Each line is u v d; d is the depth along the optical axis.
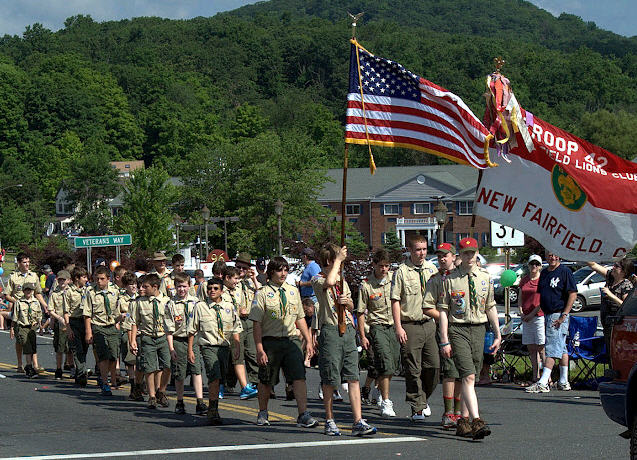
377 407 14.66
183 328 14.26
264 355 12.40
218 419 13.07
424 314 12.16
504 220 14.85
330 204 106.44
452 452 10.58
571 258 15.06
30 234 124.88
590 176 14.91
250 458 10.43
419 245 12.76
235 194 82.56
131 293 16.42
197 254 64.94
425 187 103.06
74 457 10.67
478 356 11.66
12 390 17.45
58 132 167.88
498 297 38.09
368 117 13.88
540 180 14.84
